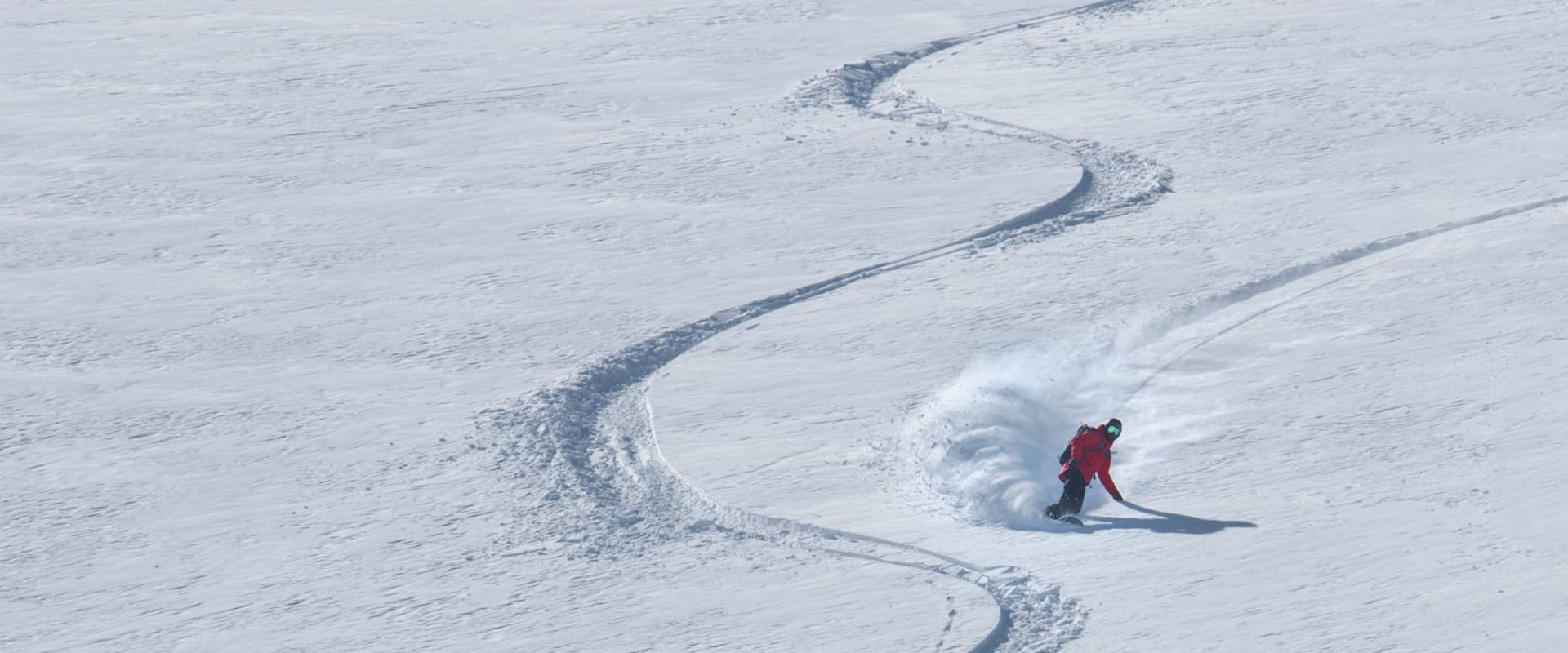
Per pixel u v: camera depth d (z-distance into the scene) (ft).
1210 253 76.48
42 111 126.72
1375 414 51.72
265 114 123.85
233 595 45.88
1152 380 59.06
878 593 41.68
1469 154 91.91
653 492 53.01
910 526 46.96
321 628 42.96
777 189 96.17
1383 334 60.54
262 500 54.03
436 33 156.15
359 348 71.05
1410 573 38.24
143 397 65.67
